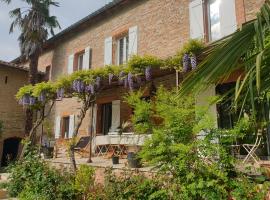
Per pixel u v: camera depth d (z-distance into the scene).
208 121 4.07
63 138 13.47
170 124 4.27
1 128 15.01
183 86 1.88
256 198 3.68
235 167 4.11
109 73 8.88
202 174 4.02
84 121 12.91
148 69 7.92
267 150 6.20
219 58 1.71
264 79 1.93
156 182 4.60
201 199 4.02
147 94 9.04
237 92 1.81
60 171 6.71
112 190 4.92
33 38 15.66
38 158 7.82
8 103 16.12
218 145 4.03
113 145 9.98
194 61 6.75
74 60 14.31
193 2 9.16
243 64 1.79
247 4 7.84
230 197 3.86
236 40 1.69
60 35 15.21
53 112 15.18
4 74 16.27
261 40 1.61
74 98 13.80
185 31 9.44
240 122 3.69
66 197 5.70
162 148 4.18
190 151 4.13
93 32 13.50
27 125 15.16
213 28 8.76
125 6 11.91
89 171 5.89
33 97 11.23
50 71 16.11
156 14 10.58
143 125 4.65
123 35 12.03
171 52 9.74
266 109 2.35
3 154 16.17
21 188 7.43
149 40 10.59
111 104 12.30
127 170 5.46
